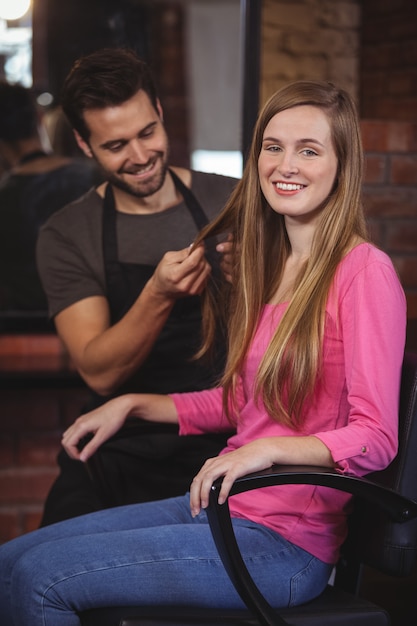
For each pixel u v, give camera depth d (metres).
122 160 2.71
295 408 2.00
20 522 3.46
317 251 2.04
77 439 2.33
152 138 2.71
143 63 2.70
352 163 2.05
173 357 2.72
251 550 1.95
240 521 2.02
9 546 2.13
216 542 1.84
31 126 3.35
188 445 2.65
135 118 2.68
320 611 1.94
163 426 2.38
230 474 1.79
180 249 2.77
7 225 3.39
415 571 2.78
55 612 1.90
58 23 3.32
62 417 3.44
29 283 3.41
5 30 3.31
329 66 3.44
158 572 1.93
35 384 3.40
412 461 1.97
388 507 1.90
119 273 2.76
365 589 2.79
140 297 2.48
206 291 2.51
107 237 2.77
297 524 2.00
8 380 3.40
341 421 2.01
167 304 2.46
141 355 2.56
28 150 3.36
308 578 1.98
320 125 2.02
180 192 2.81
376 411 1.89
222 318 2.57
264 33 3.39
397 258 3.42
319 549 2.00
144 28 3.32
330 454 1.86
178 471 2.65
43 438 3.44
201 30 3.31
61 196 3.38
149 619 1.85
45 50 3.32
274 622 1.83
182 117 3.33
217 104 3.32
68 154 3.38
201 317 2.71
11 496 3.45
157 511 2.22
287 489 2.01
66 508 2.55
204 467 1.83
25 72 3.33
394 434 1.90
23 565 1.96
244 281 2.19
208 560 1.95
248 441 2.10
